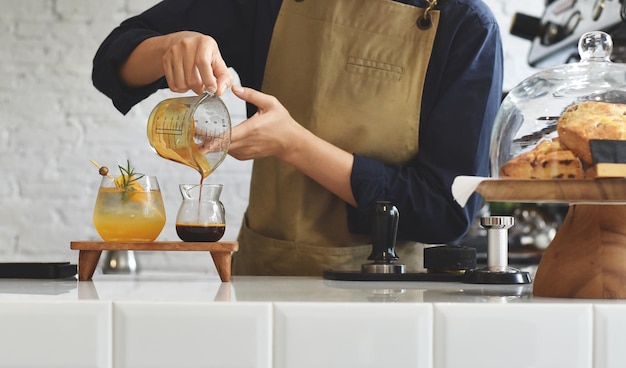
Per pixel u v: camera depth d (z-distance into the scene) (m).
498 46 1.96
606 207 1.09
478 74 1.92
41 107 3.97
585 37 1.15
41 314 0.91
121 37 1.89
